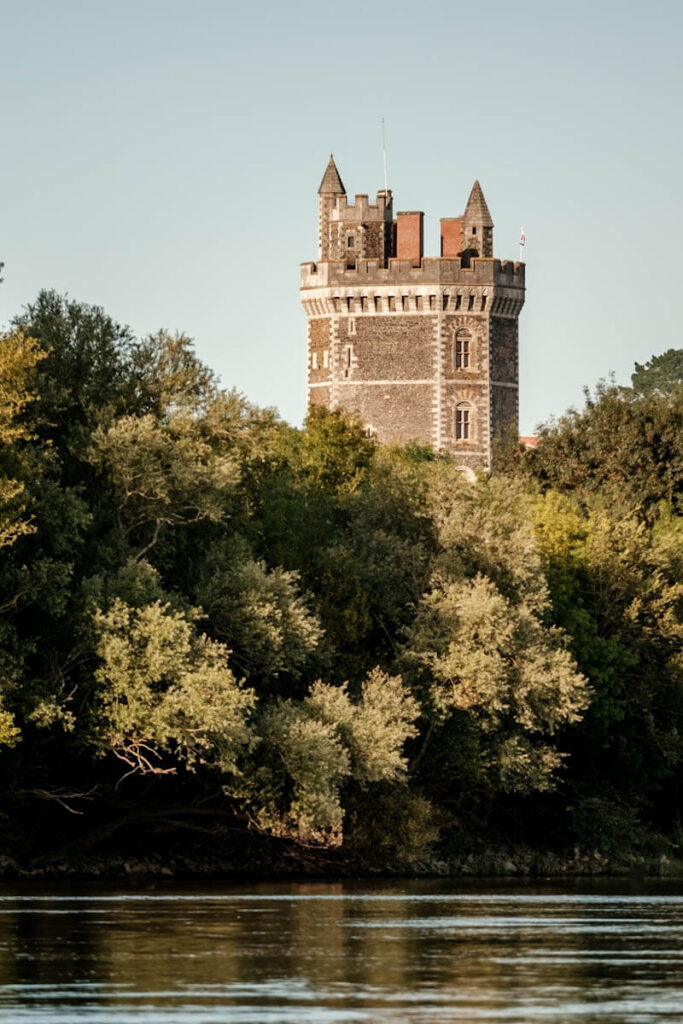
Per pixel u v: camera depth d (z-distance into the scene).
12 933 50.44
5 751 68.06
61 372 74.19
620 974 43.78
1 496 63.66
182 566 75.38
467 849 83.94
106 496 72.44
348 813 77.62
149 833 74.94
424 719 79.69
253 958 45.69
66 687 68.81
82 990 40.44
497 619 79.56
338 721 72.38
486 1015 37.78
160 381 75.81
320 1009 38.25
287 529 81.75
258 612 71.12
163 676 67.56
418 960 45.84
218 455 75.88
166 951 46.75
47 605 66.75
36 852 72.19
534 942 50.03
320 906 60.25
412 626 80.50
